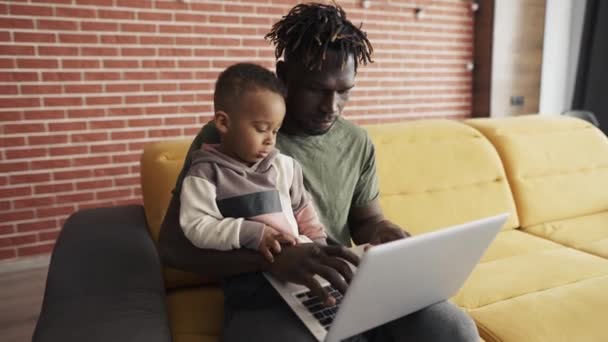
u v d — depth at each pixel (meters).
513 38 3.63
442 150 1.68
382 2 3.26
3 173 2.40
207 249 0.94
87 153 2.57
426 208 1.58
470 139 1.77
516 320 1.15
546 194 1.82
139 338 0.88
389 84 3.41
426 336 0.90
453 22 3.57
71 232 1.23
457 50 3.64
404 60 3.44
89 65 2.51
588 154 1.97
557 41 4.00
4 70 2.34
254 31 2.91
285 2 2.97
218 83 0.98
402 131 1.68
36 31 2.37
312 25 1.03
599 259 1.50
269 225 0.94
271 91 0.93
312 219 1.06
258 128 0.94
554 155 1.89
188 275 1.29
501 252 1.55
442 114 3.69
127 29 2.56
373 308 0.79
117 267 1.10
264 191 0.96
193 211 0.92
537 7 3.67
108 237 1.20
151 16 2.61
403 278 0.77
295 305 0.88
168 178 1.33
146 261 1.14
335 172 1.19
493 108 3.67
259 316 0.91
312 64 1.01
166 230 1.00
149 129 2.71
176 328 1.10
